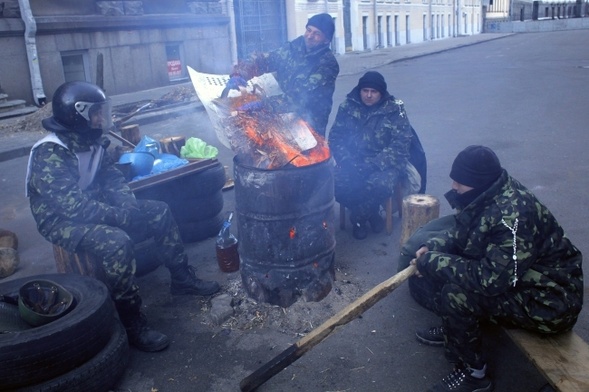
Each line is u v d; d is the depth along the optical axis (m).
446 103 11.21
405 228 4.02
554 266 2.54
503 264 2.42
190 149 4.71
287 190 3.25
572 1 69.62
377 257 4.30
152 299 3.83
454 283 2.61
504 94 11.98
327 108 4.08
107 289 2.95
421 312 3.48
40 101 11.87
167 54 15.09
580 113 9.34
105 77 13.33
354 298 3.64
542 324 2.48
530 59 19.81
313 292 3.53
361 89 4.58
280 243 3.38
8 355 2.46
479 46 29.28
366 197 4.52
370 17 27.81
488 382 2.74
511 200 2.46
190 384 2.95
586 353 2.39
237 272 4.12
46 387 2.55
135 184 4.03
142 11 14.11
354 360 3.07
